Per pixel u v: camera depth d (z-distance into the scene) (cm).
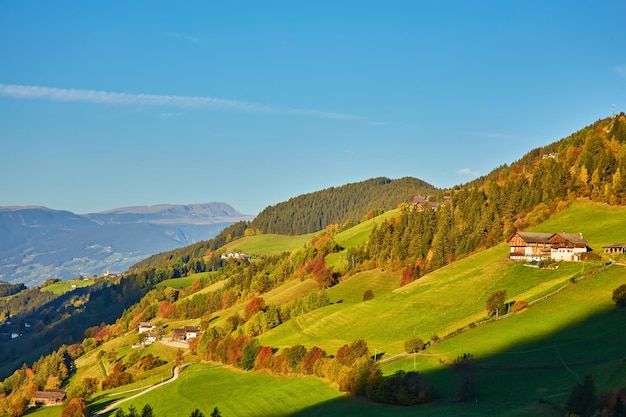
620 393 9025
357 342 15325
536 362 12531
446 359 14062
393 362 14862
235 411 14425
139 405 16662
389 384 12619
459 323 16838
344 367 14512
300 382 15738
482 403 11062
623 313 14175
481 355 13725
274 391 15300
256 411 14075
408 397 12106
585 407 8962
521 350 13450
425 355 14775
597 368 11206
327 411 12812
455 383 12000
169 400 16450
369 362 13775
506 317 15900
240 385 16788
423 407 11738
